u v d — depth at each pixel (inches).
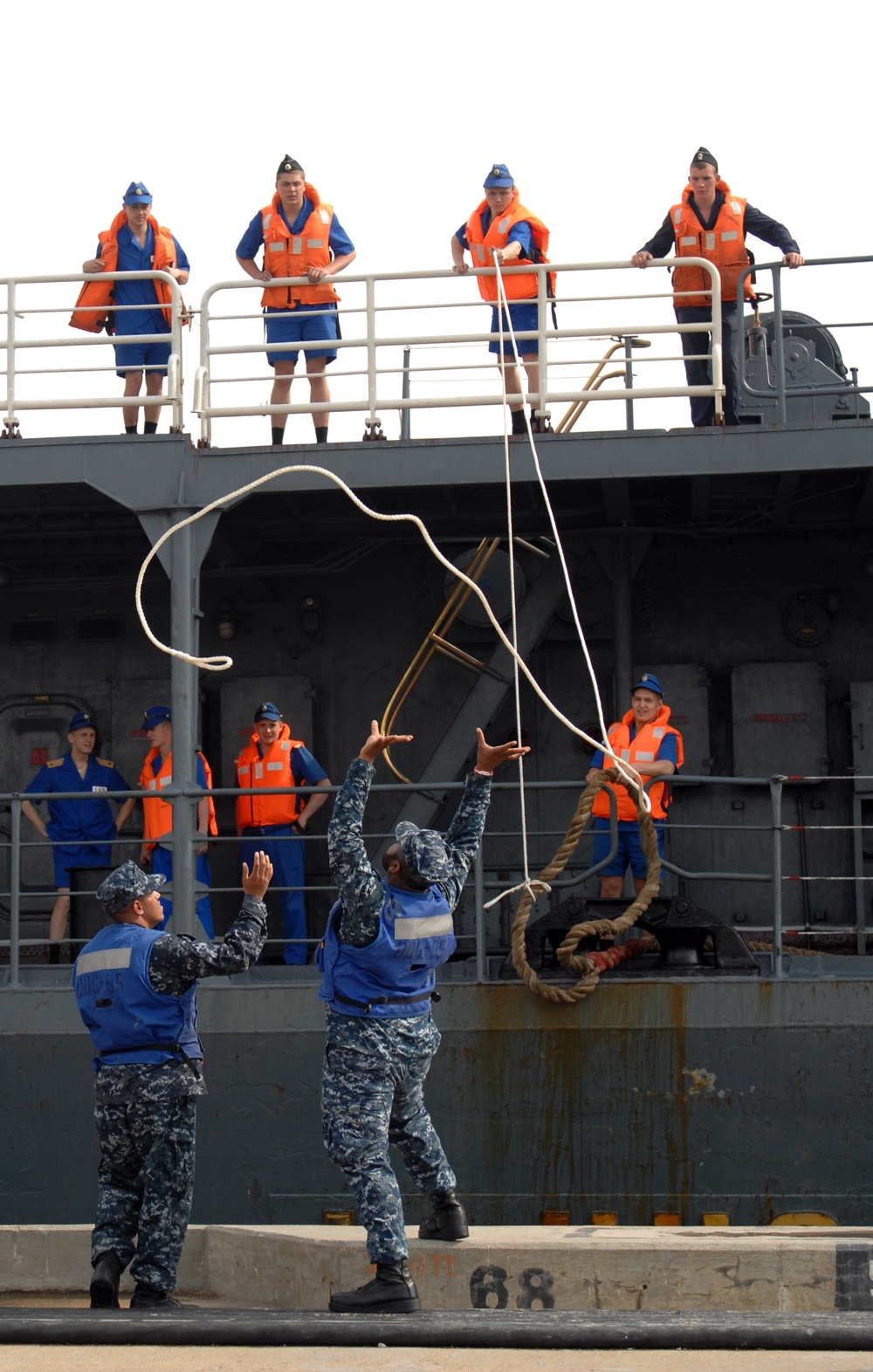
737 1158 321.7
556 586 432.5
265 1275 245.6
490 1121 327.0
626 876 378.6
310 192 418.6
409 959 214.8
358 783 219.8
